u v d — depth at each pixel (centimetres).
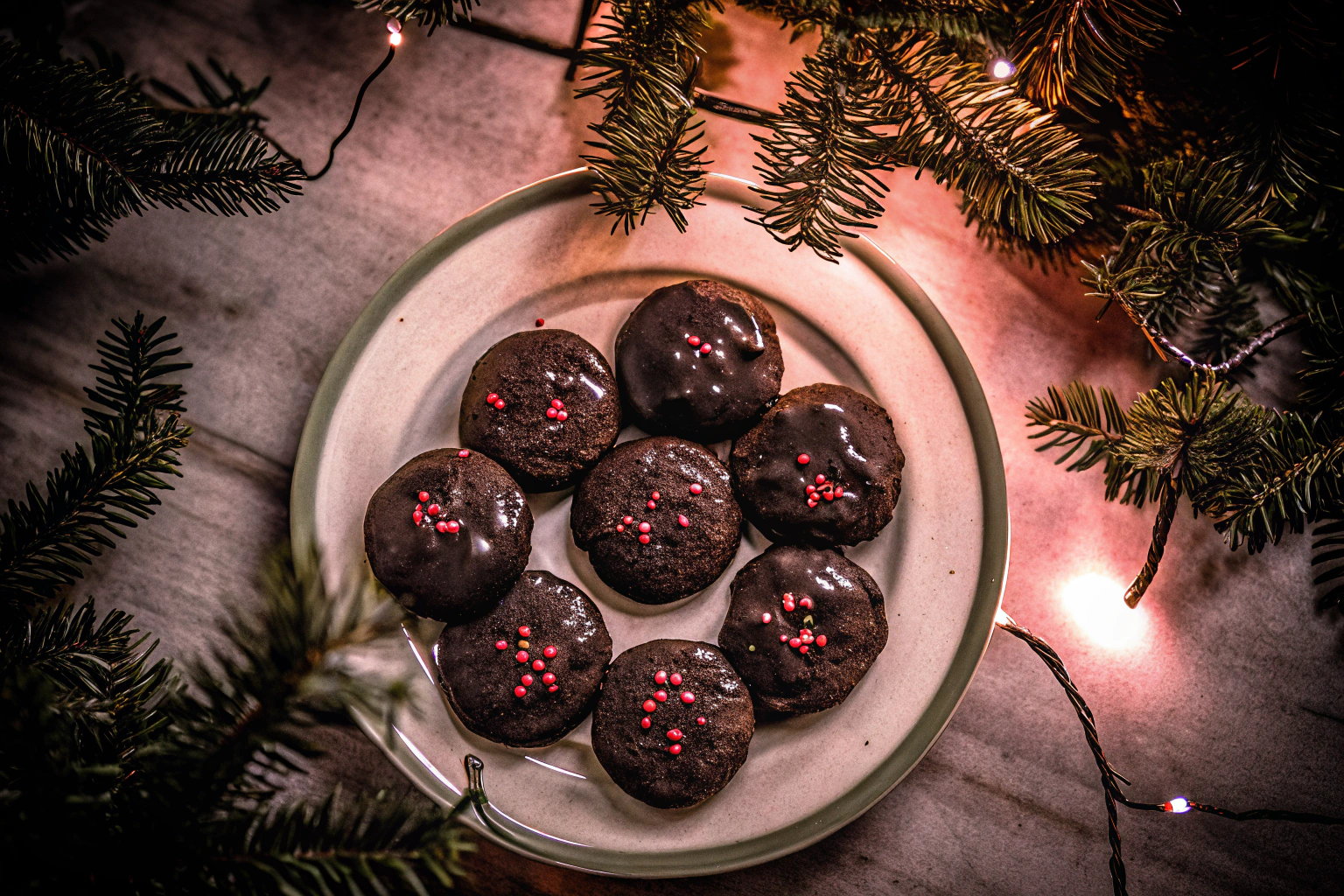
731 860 42
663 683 43
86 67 37
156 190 38
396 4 36
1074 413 42
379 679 43
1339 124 38
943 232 48
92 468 36
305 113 48
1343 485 39
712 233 44
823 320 45
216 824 31
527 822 43
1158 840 46
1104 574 47
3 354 47
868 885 46
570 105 48
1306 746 46
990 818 46
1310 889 46
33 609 45
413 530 42
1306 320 42
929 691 44
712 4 38
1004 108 37
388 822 32
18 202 38
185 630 46
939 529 44
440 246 43
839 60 37
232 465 47
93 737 33
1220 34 37
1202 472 40
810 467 43
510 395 43
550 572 44
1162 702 46
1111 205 44
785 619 43
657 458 44
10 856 30
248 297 48
